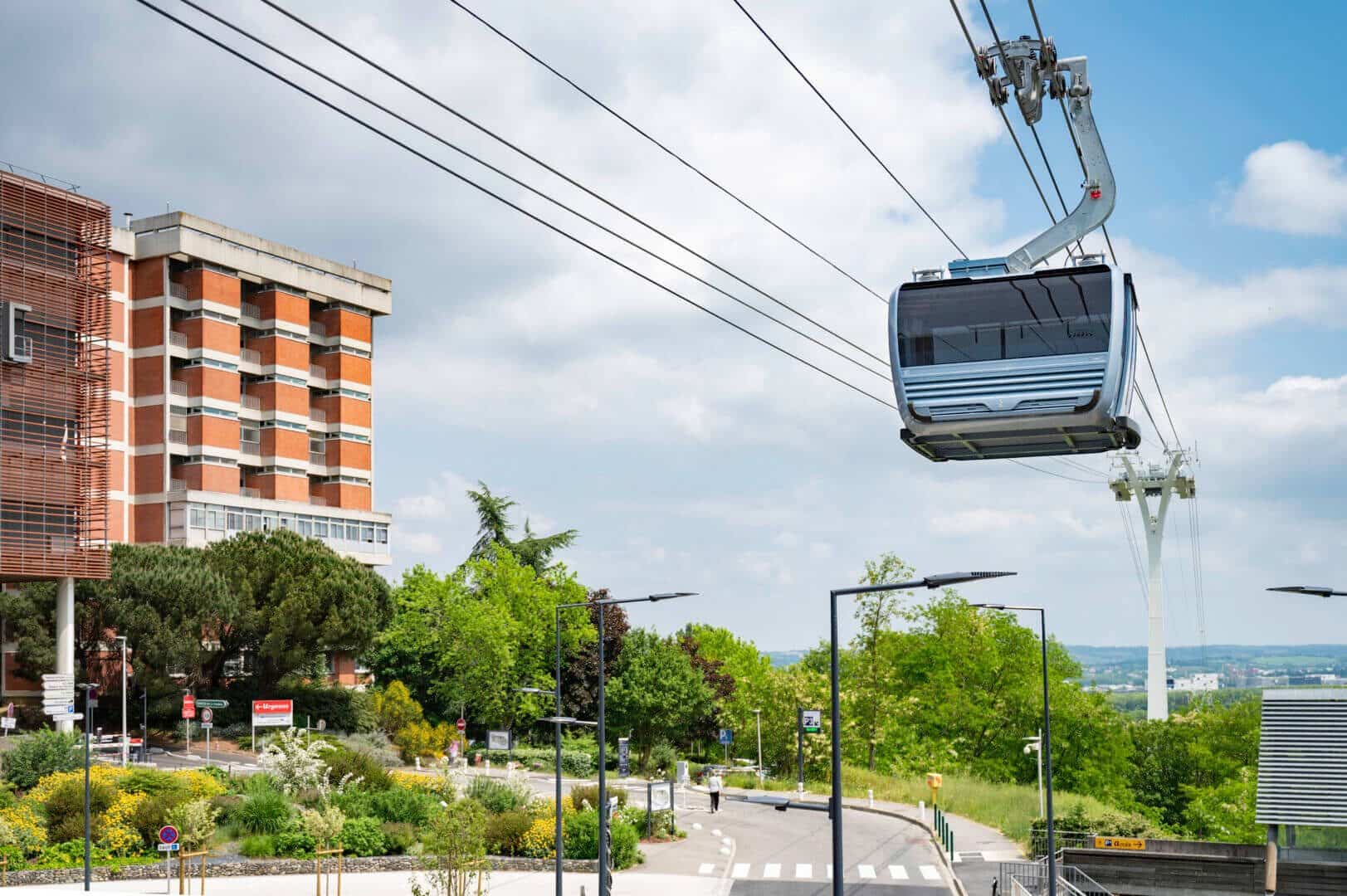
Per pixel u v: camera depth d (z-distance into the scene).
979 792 71.75
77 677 74.62
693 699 83.12
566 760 81.19
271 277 100.56
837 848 25.20
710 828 60.62
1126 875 51.31
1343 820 50.34
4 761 52.34
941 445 22.77
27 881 42.00
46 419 70.69
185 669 74.75
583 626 93.00
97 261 79.94
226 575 79.56
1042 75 20.00
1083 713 91.00
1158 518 99.56
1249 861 50.28
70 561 70.31
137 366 94.25
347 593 82.06
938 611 96.00
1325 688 54.97
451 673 93.00
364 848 48.16
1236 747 92.62
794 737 82.50
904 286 22.31
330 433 107.44
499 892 43.38
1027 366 21.27
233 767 64.06
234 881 43.59
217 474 95.38
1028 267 22.52
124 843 45.53
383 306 111.62
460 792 53.53
